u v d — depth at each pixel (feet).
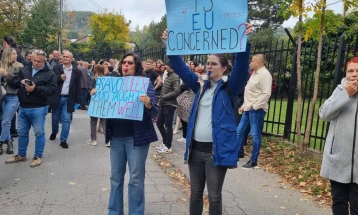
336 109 10.52
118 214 13.14
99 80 13.35
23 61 28.86
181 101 20.22
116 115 12.36
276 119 40.55
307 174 18.88
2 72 19.56
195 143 11.21
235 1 10.30
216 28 10.70
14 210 14.21
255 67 20.79
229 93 10.98
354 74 10.28
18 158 20.86
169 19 11.60
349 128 10.50
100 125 30.68
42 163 20.83
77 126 33.73
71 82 24.71
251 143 26.25
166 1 11.60
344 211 11.02
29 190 16.43
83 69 46.39
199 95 11.30
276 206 15.48
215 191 10.96
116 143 12.81
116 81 13.00
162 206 15.15
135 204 12.84
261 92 20.34
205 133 10.96
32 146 24.57
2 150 22.57
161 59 42.42
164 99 23.81
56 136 28.45
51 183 17.51
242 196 16.55
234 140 10.80
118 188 13.04
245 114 21.90
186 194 16.69
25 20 88.89
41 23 92.68
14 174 18.66
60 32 96.58
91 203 15.20
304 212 14.92
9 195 15.76
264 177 19.35
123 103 12.48
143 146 12.66
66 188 16.88
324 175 11.11
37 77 19.84
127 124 12.56
